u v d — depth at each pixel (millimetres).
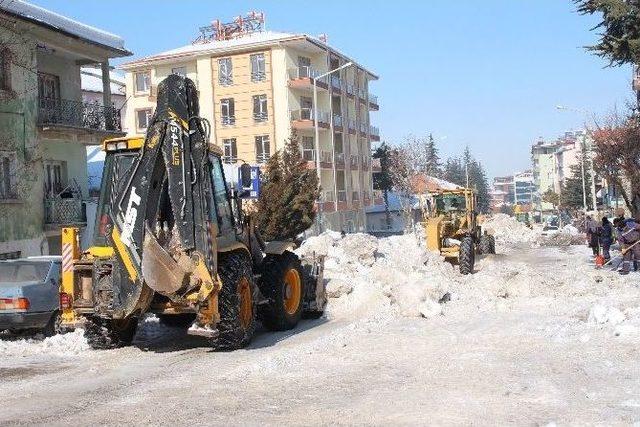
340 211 61938
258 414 6930
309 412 6926
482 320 12414
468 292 15039
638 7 20250
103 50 30250
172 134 10109
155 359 10242
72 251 10836
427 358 9281
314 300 13930
